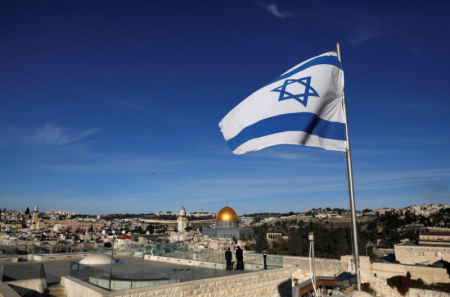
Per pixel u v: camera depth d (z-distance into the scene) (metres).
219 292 23.11
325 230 83.81
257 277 26.05
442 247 64.12
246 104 14.11
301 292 22.23
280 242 99.12
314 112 12.12
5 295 17.53
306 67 13.31
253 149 12.84
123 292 18.33
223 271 26.06
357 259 10.55
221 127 14.98
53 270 28.39
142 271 20.69
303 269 58.06
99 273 19.66
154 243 40.53
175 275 22.89
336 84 12.69
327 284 36.41
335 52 13.31
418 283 48.88
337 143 12.04
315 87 12.50
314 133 12.03
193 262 30.84
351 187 11.39
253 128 13.22
